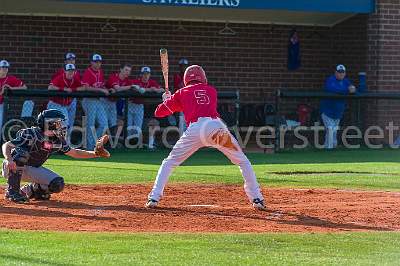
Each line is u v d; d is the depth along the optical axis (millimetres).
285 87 56844
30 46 52156
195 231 20984
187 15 53969
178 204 25906
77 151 25438
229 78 55875
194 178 33438
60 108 43969
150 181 32250
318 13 54688
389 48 53219
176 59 54812
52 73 52594
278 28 56594
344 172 36938
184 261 17016
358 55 54500
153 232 20641
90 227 21297
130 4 49844
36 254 17562
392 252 18422
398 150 49156
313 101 52312
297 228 21750
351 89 48500
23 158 24891
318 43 57219
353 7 52312
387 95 49312
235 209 24922
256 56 56281
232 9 52969
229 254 17859
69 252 17797
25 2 50188
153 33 54281
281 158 43656
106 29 53344
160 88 46750
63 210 24094
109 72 53656
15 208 24250
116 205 25328
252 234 20484
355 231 21359
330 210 24984
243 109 51406
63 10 51594
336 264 16984
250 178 24938
